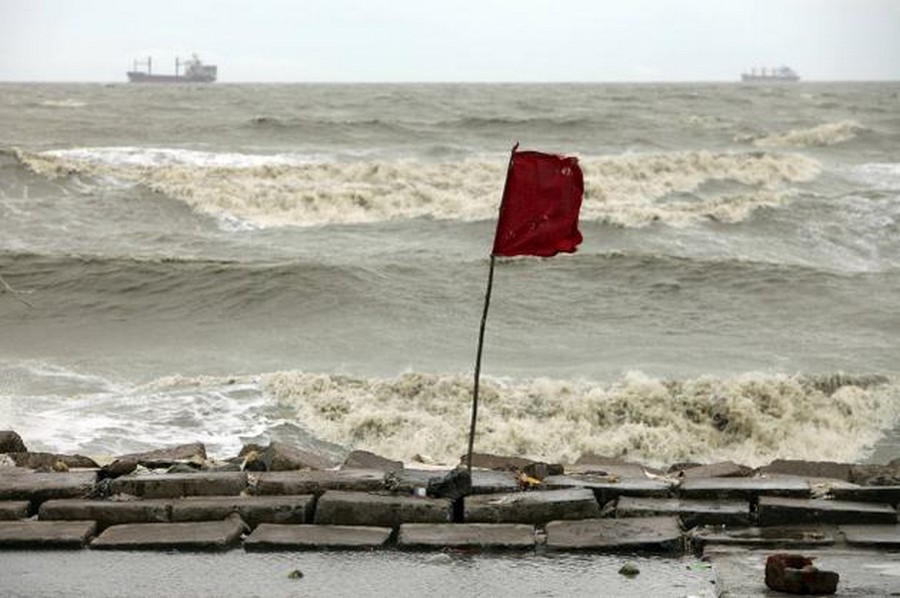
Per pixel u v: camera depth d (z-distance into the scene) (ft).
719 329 106.83
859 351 98.02
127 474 39.17
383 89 571.69
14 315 108.17
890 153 241.55
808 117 324.39
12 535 33.88
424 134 246.88
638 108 341.41
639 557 32.81
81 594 30.14
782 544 33.40
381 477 37.86
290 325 106.63
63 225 147.54
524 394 80.38
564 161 35.42
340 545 33.53
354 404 77.15
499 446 74.18
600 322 108.78
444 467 42.42
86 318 108.47
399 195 163.12
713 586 30.42
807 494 36.40
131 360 92.07
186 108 333.62
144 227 149.79
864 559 32.17
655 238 150.10
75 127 257.75
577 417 78.38
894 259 144.66
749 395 81.82
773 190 182.39
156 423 71.20
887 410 82.58
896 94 508.12
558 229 35.47
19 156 163.43
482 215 158.61
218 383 80.53
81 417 71.36
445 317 109.19
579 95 441.27
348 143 231.91
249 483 38.27
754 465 75.46
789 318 111.14
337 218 157.99
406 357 94.73
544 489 37.27
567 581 30.89
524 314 111.04
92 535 34.65
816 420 80.79
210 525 34.73
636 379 83.51
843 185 192.85
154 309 111.24
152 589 30.48
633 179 186.80
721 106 363.35
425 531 34.24
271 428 72.54
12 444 45.03
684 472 40.42
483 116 290.15
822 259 144.15
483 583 30.78
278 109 327.88
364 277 119.85
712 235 152.15
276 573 31.68
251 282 116.67
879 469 40.65
